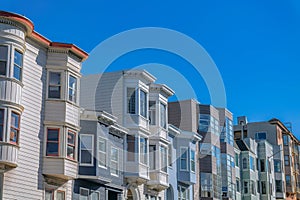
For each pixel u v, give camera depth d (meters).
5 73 25.08
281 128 77.00
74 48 29.09
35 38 27.36
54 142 27.72
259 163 66.06
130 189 35.03
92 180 30.83
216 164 48.06
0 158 24.05
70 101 28.83
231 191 53.09
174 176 40.66
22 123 26.03
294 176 77.94
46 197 27.30
